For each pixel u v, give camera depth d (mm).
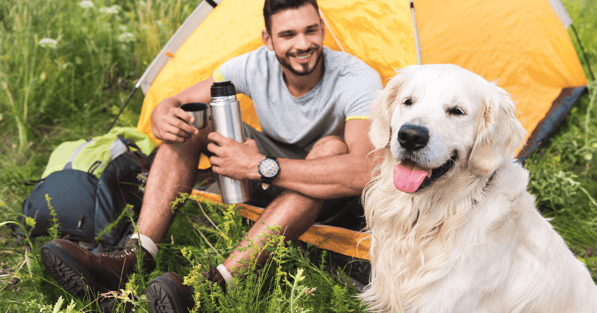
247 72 2279
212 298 1643
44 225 2330
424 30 2340
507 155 1612
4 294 1952
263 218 1907
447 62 2400
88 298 1831
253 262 1787
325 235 2150
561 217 2580
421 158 1488
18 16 4008
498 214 1603
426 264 1689
